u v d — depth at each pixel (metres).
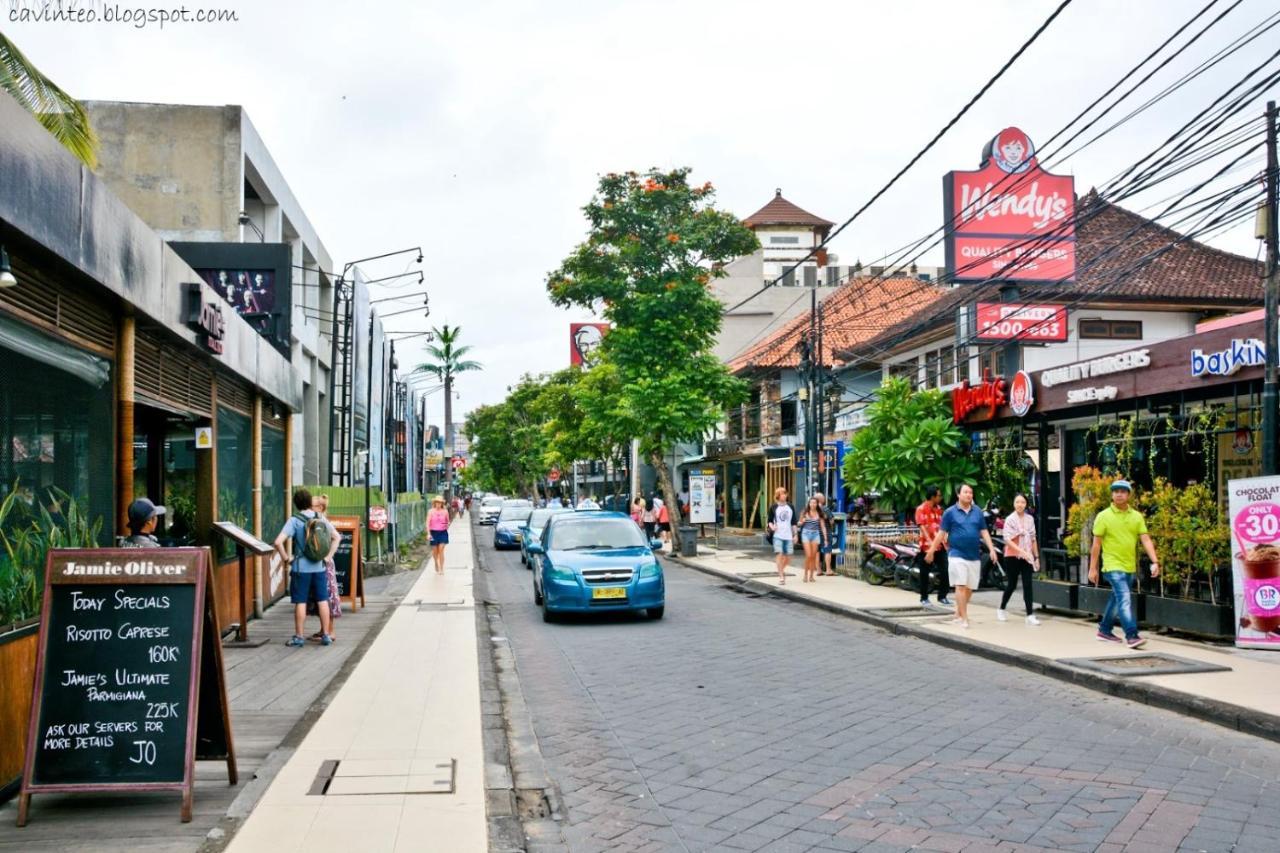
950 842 5.51
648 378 31.80
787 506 20.86
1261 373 11.40
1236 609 11.32
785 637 13.96
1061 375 15.02
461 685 9.88
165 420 12.77
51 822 5.65
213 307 11.35
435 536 23.83
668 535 35.94
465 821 5.67
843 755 7.43
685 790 6.63
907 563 19.08
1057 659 10.91
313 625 14.54
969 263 19.77
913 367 29.62
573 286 32.22
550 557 16.02
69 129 10.38
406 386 49.66
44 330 7.25
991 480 18.48
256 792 6.21
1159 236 25.88
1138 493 13.90
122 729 5.74
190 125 24.83
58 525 7.50
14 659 6.34
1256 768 6.94
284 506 18.42
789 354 34.09
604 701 9.63
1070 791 6.43
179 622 5.90
